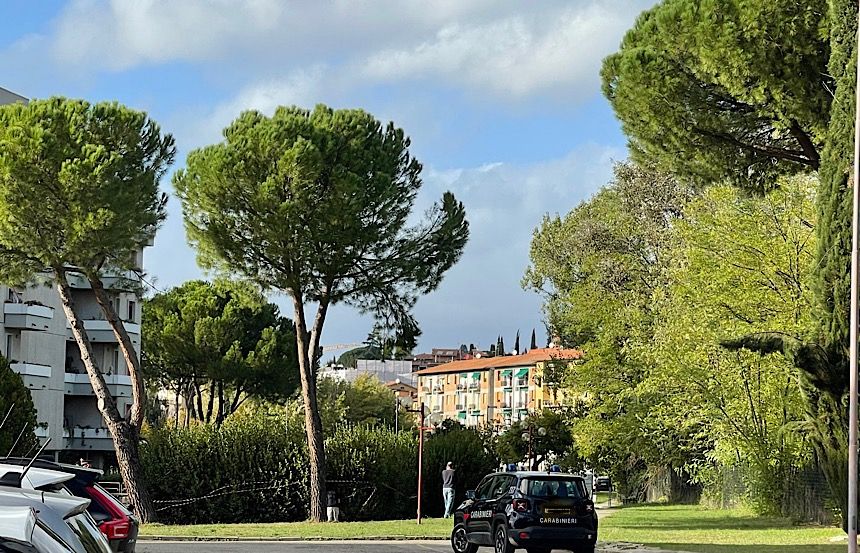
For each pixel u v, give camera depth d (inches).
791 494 1451.8
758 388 1496.1
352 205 1499.8
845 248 920.3
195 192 1528.1
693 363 1509.6
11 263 1454.2
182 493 1638.8
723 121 1096.2
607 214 2151.8
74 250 1398.9
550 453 2987.2
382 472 1750.7
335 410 3801.7
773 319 1437.0
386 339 1616.6
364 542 1208.2
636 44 1130.7
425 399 6904.5
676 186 2097.7
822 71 995.3
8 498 214.5
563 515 956.0
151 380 3122.5
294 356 3068.4
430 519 1633.9
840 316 921.5
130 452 1525.6
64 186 1366.9
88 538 250.2
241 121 1555.1
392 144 1590.8
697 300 1508.4
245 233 1526.8
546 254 2313.0
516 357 6259.8
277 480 1667.1
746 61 984.3
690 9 1003.9
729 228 1483.8
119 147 1453.0
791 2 975.6
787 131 1103.0
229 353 2970.0
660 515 1651.1
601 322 2063.2
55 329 2490.2
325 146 1498.5
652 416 1787.6
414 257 1606.8
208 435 1664.6
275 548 1104.2
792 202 1470.2
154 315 3034.0
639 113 1095.6
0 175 1363.2
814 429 954.1
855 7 909.2
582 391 2090.3
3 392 1497.3
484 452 1849.2
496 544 975.0
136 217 1424.7
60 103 1437.0
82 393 2586.1
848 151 917.8
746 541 1138.0
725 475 1786.4
